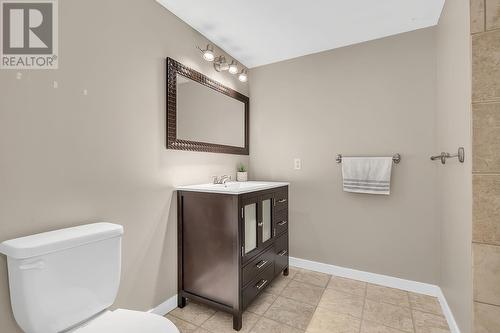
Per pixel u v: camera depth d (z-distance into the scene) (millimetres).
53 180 1145
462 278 1324
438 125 1868
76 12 1230
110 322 1018
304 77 2475
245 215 1679
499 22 1058
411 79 2025
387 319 1672
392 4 1699
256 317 1700
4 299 1002
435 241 1947
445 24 1647
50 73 1140
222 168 2332
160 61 1696
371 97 2174
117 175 1420
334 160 2334
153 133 1644
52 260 970
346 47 2277
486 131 1090
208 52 1984
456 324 1454
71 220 1208
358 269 2244
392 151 2092
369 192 2102
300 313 1744
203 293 1714
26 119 1063
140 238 1550
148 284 1601
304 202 2484
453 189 1498
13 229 1021
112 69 1393
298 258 2527
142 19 1566
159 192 1683
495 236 1077
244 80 2494
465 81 1225
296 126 2520
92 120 1298
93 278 1106
